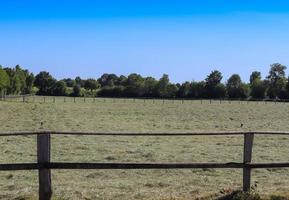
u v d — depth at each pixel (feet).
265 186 44.34
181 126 144.25
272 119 183.73
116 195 37.93
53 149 79.05
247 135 35.22
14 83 521.24
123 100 451.12
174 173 57.72
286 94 549.95
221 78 575.38
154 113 219.41
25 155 72.02
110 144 87.04
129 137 99.60
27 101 332.19
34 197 35.32
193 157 73.26
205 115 207.21
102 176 54.95
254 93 563.07
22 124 136.46
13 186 46.47
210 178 54.65
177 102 409.49
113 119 171.83
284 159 73.20
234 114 217.77
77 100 412.57
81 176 54.54
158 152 77.92
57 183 49.21
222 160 70.54
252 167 35.24
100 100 435.94
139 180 52.65
